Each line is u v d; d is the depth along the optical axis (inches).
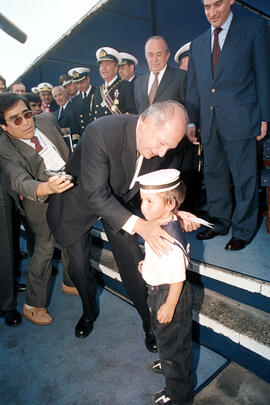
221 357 72.7
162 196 50.4
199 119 100.2
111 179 66.2
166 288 53.6
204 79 91.3
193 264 84.9
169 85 112.2
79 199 72.1
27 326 92.6
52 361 76.9
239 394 62.4
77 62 198.2
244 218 92.4
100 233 118.6
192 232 111.9
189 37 187.9
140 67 198.7
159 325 55.5
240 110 85.1
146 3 162.1
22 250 157.2
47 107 200.2
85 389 67.4
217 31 86.4
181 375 56.7
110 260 110.6
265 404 59.8
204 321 73.9
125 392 65.7
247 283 73.2
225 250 92.9
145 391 65.6
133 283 74.2
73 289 108.3
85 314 86.5
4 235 88.2
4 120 75.2
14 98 74.7
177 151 89.2
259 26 80.7
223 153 96.7
